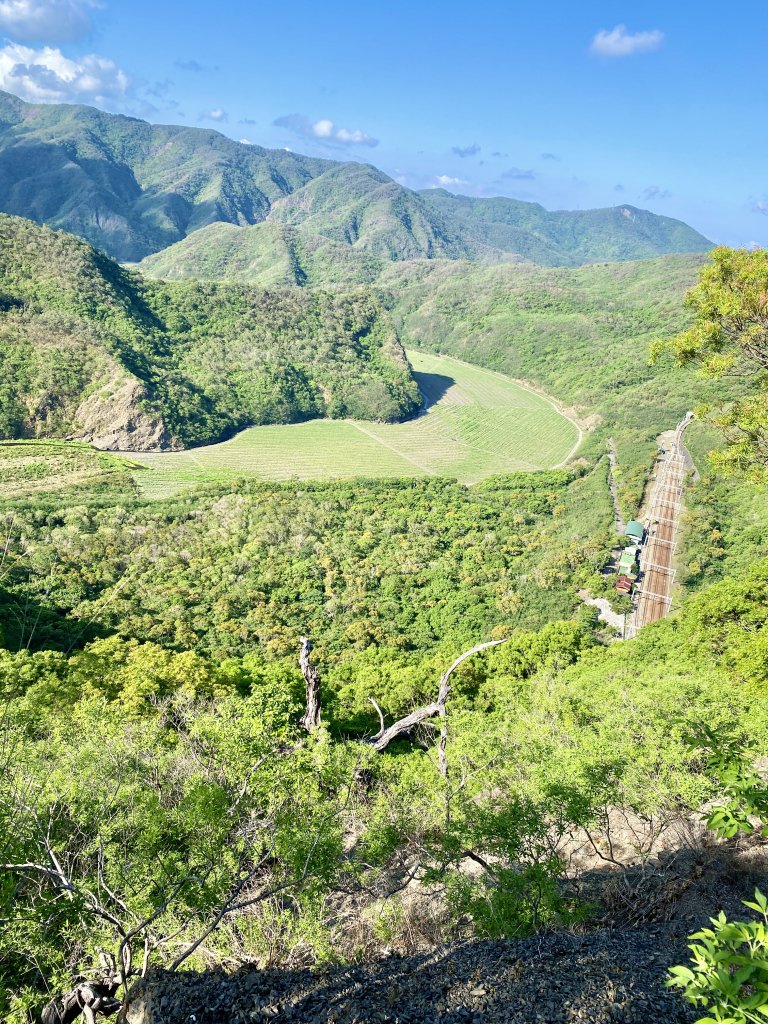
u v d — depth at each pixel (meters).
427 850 13.13
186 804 10.07
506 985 6.93
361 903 13.30
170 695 33.88
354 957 10.39
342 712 38.94
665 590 94.75
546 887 10.59
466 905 11.12
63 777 11.55
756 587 39.00
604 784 14.48
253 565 105.62
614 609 89.50
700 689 23.64
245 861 10.42
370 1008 6.71
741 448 16.89
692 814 14.89
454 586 103.75
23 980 8.62
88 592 79.06
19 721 15.52
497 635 84.19
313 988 7.13
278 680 40.81
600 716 24.45
